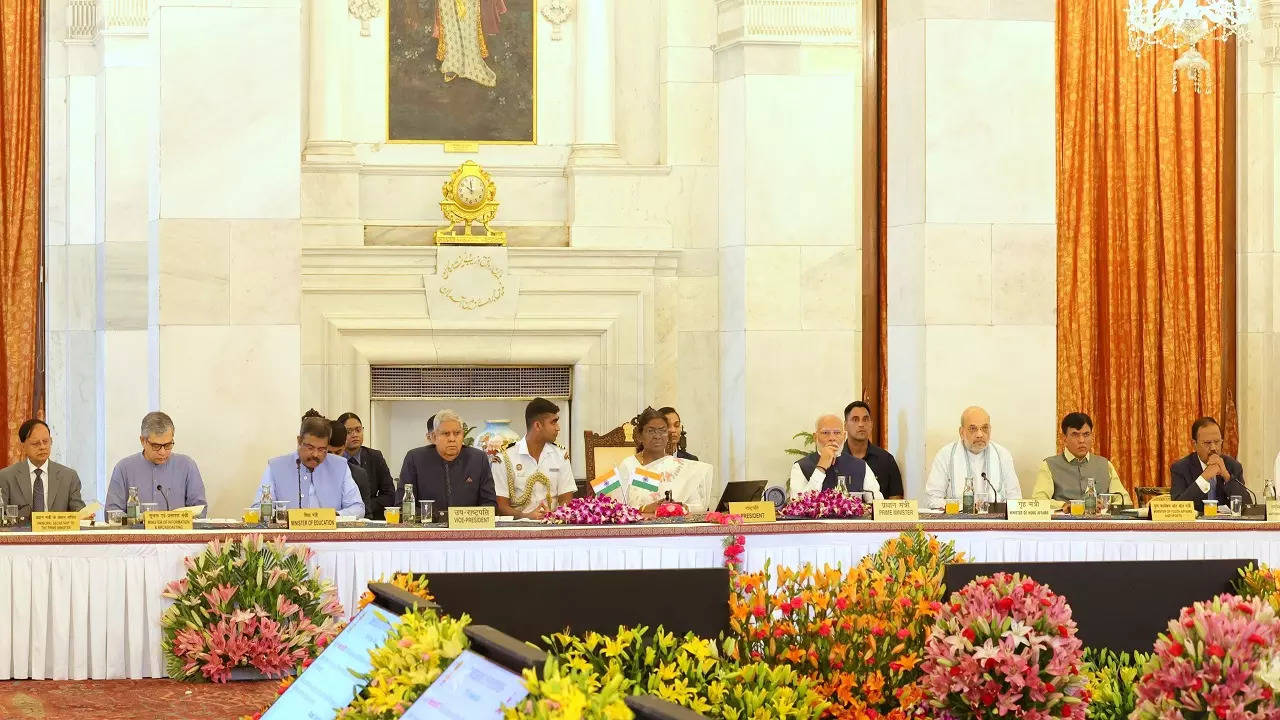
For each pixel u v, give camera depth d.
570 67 10.65
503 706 2.29
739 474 10.24
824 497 6.61
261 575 6.02
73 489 7.48
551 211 10.62
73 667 6.02
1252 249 10.52
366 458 8.53
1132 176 10.27
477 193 10.34
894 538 6.39
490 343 10.33
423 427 10.55
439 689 2.52
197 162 8.00
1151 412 10.34
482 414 10.57
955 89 8.46
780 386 10.21
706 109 10.58
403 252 10.20
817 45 10.21
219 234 8.01
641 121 10.70
